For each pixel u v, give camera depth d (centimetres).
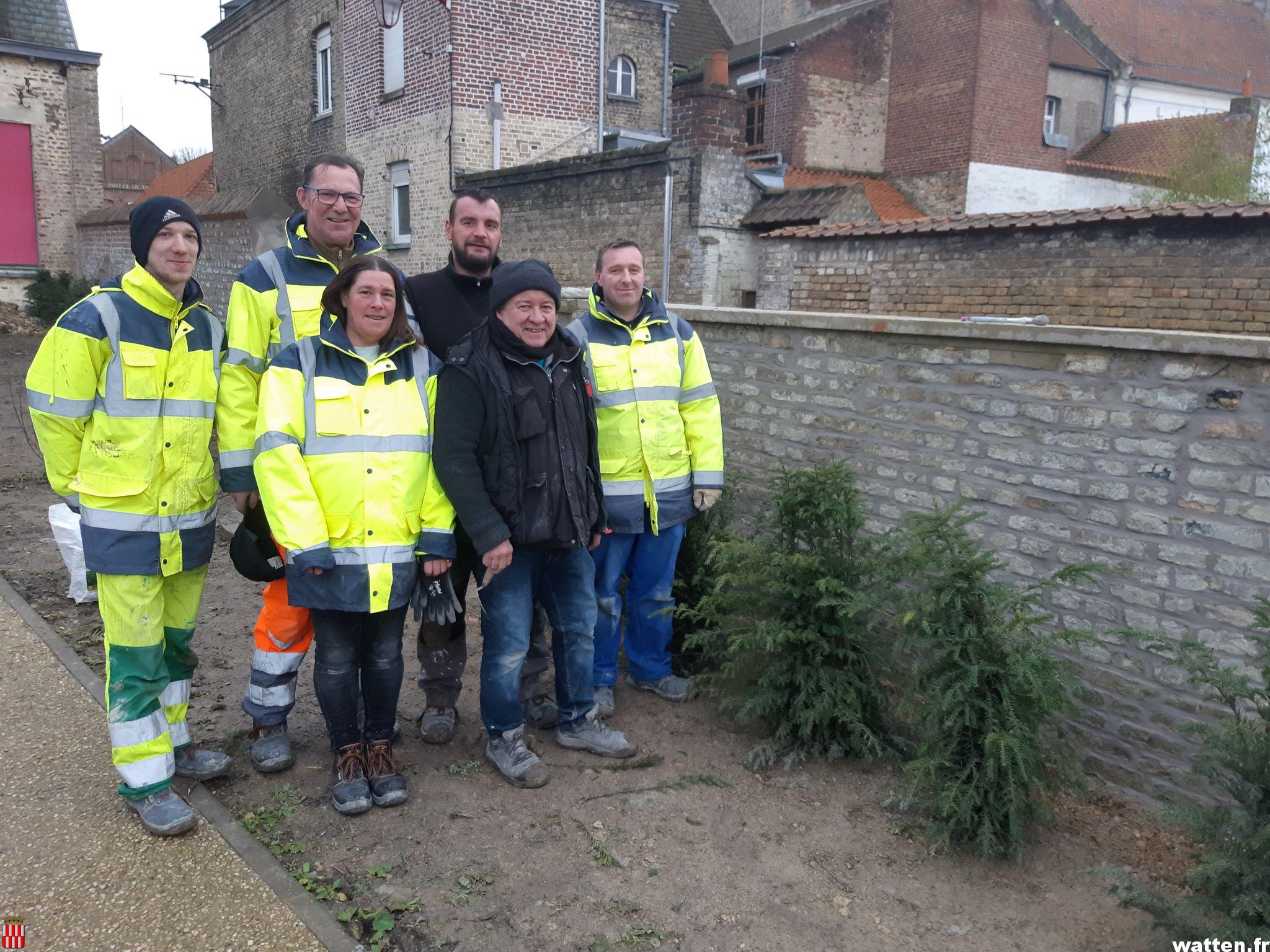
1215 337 319
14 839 311
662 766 383
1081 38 2225
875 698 386
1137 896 268
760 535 472
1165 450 338
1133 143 2109
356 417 322
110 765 358
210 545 338
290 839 326
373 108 1598
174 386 316
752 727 416
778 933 287
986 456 399
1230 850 261
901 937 286
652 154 1085
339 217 347
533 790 362
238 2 2059
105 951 263
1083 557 366
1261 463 313
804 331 479
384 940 277
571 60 1509
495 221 382
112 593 312
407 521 329
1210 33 2648
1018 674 312
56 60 1944
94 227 1934
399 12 1500
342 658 337
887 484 445
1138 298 807
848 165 1970
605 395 398
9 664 440
